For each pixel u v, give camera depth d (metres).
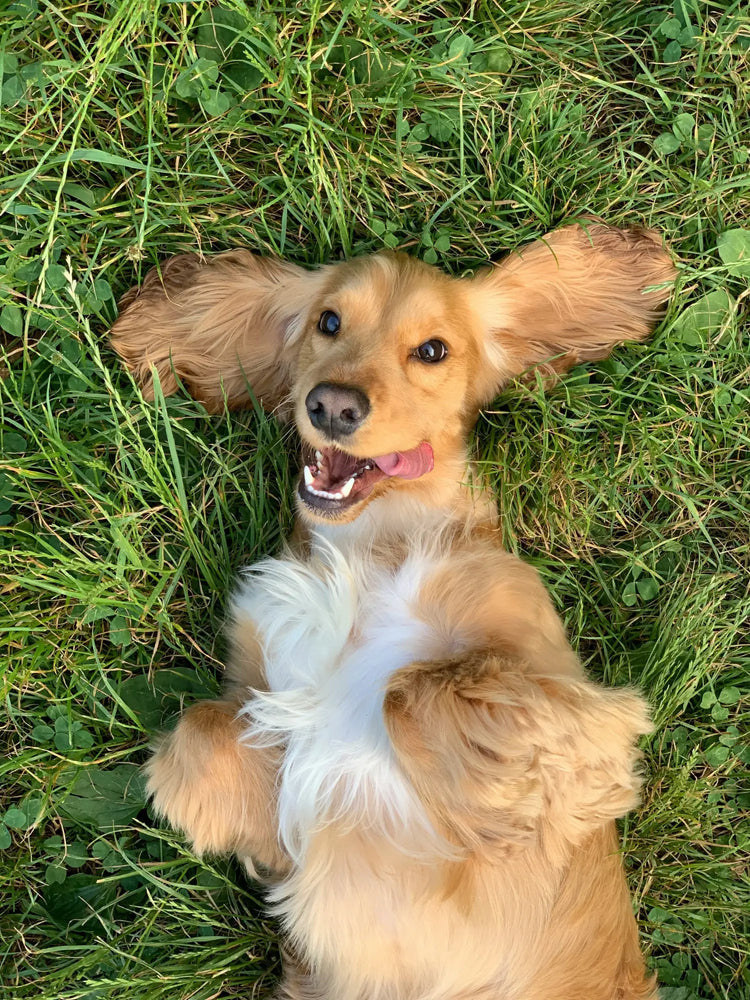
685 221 0.73
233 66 0.69
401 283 0.60
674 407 0.72
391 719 0.53
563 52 0.72
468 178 0.72
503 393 0.71
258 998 0.68
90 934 0.67
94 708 0.68
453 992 0.57
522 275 0.68
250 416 0.71
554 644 0.58
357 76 0.70
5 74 0.66
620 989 0.60
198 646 0.68
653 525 0.74
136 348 0.68
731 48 0.72
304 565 0.62
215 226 0.70
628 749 0.56
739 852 0.73
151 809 0.68
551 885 0.57
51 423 0.66
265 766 0.61
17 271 0.67
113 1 0.66
